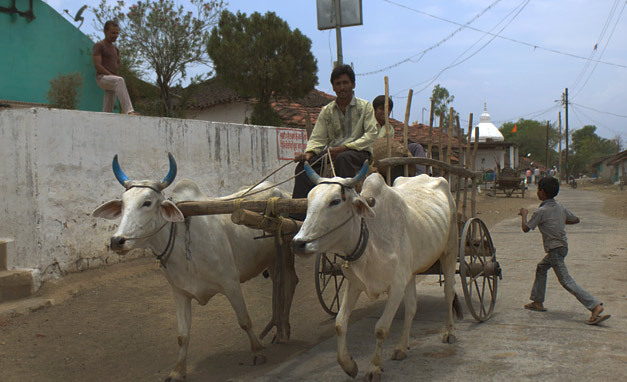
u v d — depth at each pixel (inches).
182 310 169.3
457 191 237.1
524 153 3383.4
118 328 219.5
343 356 153.8
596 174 2591.0
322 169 201.9
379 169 204.1
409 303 178.7
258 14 588.4
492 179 1374.3
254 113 614.2
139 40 538.3
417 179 209.3
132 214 151.9
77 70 416.2
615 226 519.5
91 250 280.5
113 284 275.4
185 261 164.6
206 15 570.9
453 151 848.9
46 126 257.0
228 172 365.1
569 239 434.3
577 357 169.5
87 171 278.1
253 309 253.6
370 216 143.0
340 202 146.7
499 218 641.0
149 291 270.4
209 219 173.8
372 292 161.2
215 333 216.2
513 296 256.1
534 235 469.1
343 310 157.8
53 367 178.2
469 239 221.3
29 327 216.1
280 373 165.0
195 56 566.6
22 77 373.4
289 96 624.7
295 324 229.3
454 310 221.9
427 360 172.7
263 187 210.1
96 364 181.6
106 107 356.8
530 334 195.6
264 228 163.5
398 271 161.2
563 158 3405.5
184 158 332.8
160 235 160.9
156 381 167.2
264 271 242.7
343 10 435.5
